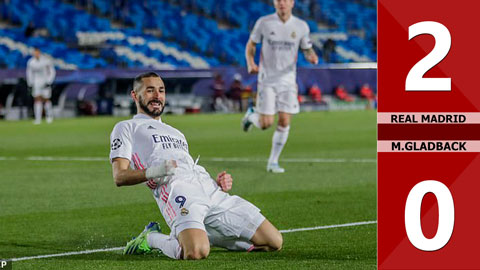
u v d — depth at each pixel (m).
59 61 113.94
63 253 21.98
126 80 103.31
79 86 102.62
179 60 120.75
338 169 42.72
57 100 101.62
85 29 122.06
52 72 89.50
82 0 127.38
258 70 42.75
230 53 124.00
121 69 102.56
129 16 127.62
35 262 20.73
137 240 21.28
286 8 42.16
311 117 94.00
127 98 103.25
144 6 130.88
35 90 88.75
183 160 21.50
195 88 105.31
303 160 47.62
